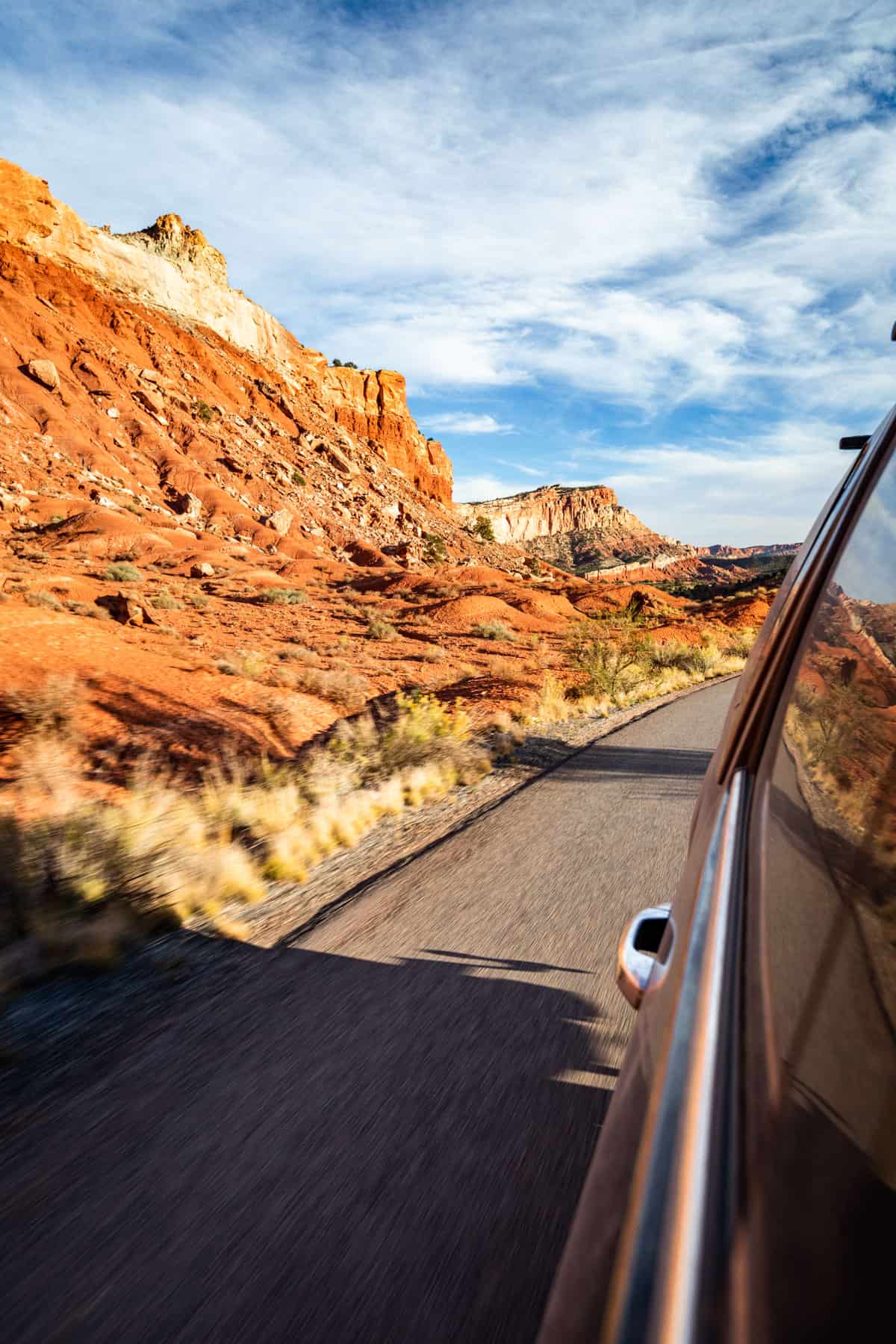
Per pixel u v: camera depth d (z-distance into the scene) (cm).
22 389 12025
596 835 674
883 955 66
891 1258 49
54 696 1213
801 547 229
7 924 445
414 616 5031
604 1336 67
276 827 691
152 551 7631
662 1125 85
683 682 2286
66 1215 228
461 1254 211
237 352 19712
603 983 388
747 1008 94
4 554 5909
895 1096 56
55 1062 317
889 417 158
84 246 17200
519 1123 273
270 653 2678
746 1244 63
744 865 132
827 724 117
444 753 1007
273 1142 262
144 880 513
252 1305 194
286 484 14938
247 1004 367
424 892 528
